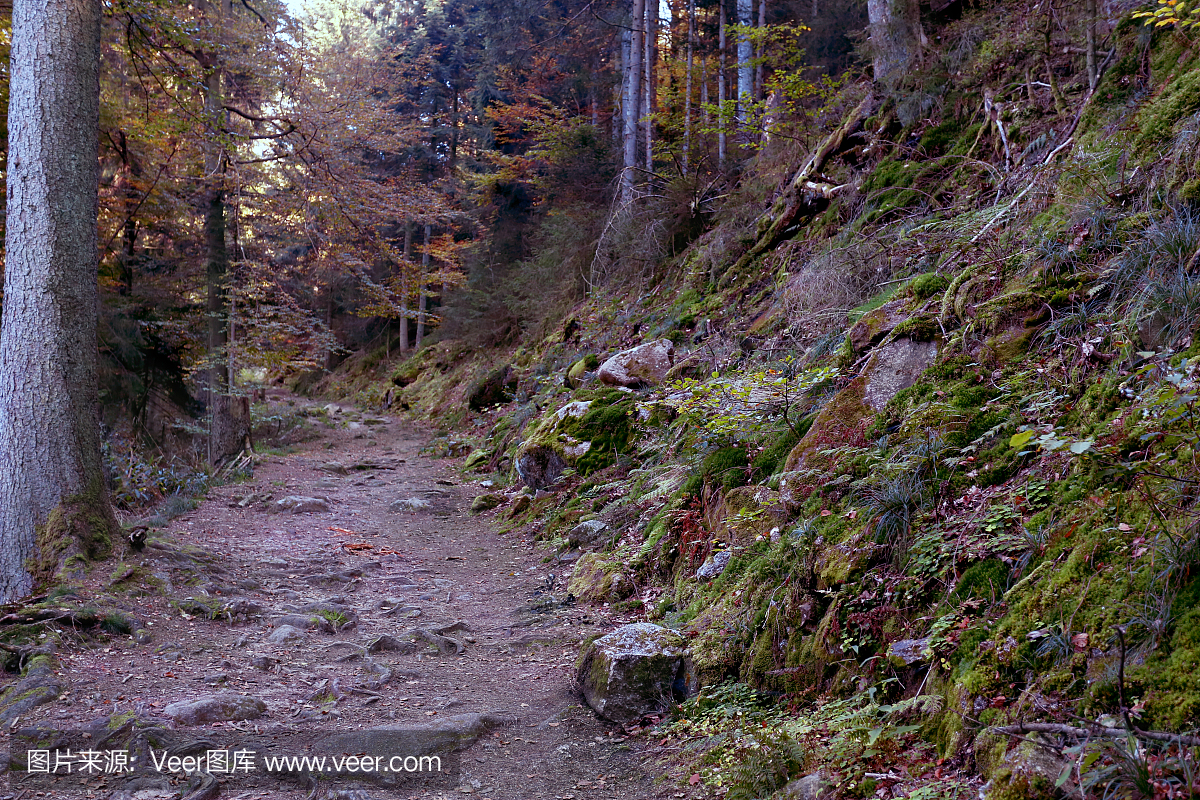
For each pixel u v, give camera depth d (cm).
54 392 652
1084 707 271
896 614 384
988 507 394
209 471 1252
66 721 420
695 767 378
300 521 1013
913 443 461
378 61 2033
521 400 1486
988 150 812
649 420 902
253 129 1387
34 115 661
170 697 463
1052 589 321
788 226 1059
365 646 580
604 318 1407
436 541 945
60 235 662
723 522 588
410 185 1445
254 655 548
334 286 2592
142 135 1219
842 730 343
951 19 1003
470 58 3056
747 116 1359
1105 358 411
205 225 1428
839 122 1098
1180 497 302
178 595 642
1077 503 350
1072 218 511
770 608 452
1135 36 631
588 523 797
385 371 2811
